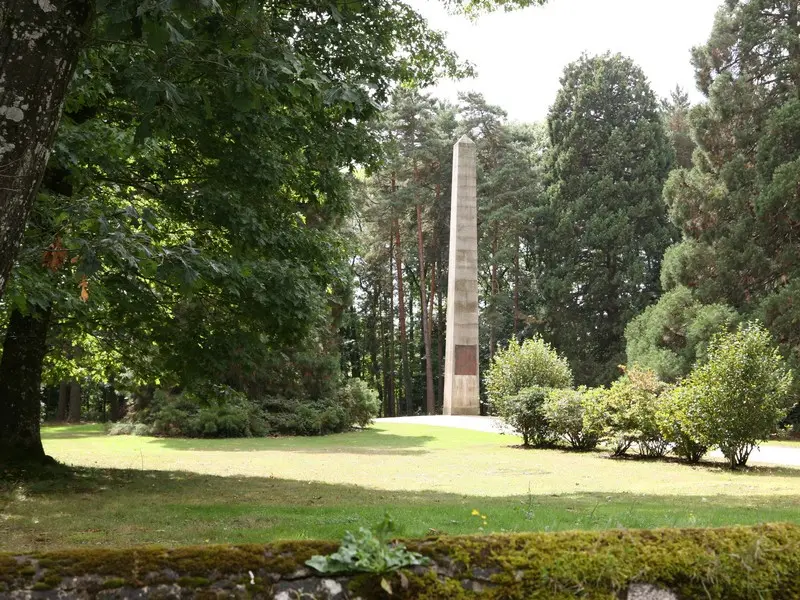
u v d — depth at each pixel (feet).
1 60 12.09
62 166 36.14
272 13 34.94
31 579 6.72
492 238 181.16
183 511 30.35
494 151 190.80
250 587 7.07
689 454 56.75
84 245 17.95
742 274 115.34
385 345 203.10
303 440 88.12
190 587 6.97
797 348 102.17
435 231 187.21
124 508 31.50
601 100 175.01
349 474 49.52
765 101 120.57
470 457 63.41
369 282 202.49
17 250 12.56
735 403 51.57
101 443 81.30
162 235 42.78
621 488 40.29
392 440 86.48
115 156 37.27
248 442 84.58
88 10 13.38
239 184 41.37
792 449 73.72
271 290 41.65
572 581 7.57
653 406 60.08
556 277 167.84
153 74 19.71
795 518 26.11
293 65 19.85
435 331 199.21
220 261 38.93
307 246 45.62
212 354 43.70
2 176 12.11
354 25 39.99
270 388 103.19
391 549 7.53
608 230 163.12
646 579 7.75
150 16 14.28
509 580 7.50
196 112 34.71
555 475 48.57
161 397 97.55
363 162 45.65
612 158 169.27
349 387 111.04
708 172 124.47
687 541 8.12
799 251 110.83
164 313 43.57
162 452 69.82
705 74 126.31
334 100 20.86
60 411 151.12
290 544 7.50
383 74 40.27
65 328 45.60
